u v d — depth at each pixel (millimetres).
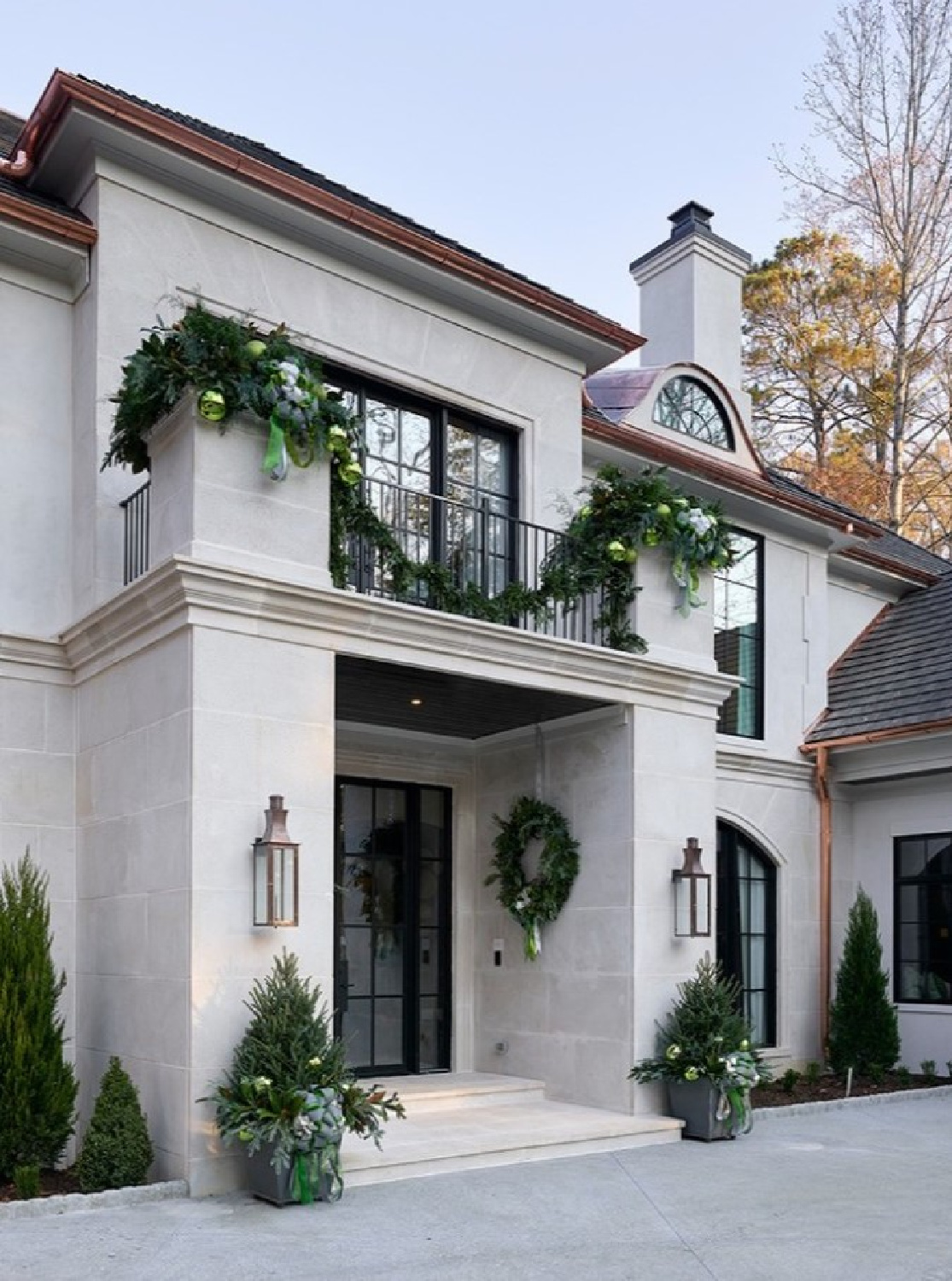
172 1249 5684
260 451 7508
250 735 7203
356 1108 6883
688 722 9891
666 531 9719
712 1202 6844
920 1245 5969
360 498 8500
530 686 8820
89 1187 6664
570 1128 8484
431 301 10141
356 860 10289
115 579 8125
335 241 9430
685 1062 8961
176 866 6996
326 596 7535
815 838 13422
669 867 9562
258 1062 6715
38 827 8086
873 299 23688
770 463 25328
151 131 8289
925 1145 8742
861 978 12281
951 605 14625
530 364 10828
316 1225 6199
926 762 12648
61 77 7891
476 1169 7707
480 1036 10570
